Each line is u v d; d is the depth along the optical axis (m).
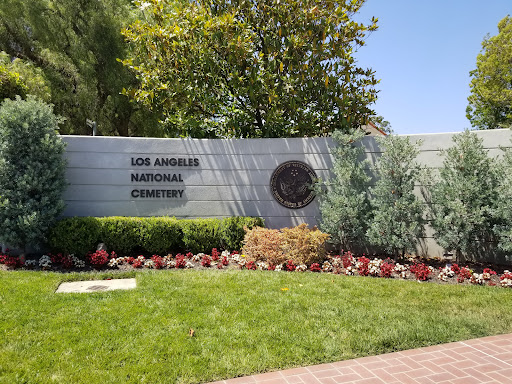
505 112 26.52
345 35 11.38
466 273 7.44
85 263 8.11
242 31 10.91
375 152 10.03
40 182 7.90
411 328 4.88
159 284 6.41
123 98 18.08
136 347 4.22
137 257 8.62
